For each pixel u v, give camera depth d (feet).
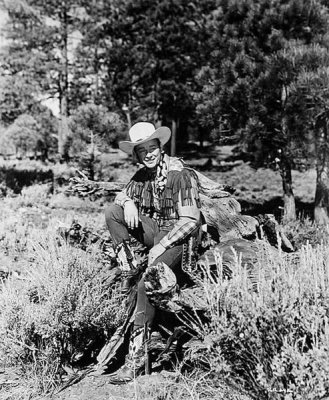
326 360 7.57
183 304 10.75
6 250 21.70
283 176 39.50
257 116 36.63
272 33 36.45
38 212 34.78
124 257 11.68
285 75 34.09
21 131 83.30
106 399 10.28
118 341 11.59
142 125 11.68
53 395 10.68
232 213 16.70
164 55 84.07
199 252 14.44
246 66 37.01
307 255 10.03
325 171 37.40
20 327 11.64
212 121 39.88
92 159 48.29
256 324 8.73
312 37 37.11
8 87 83.10
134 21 85.51
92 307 11.57
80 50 86.53
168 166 11.60
